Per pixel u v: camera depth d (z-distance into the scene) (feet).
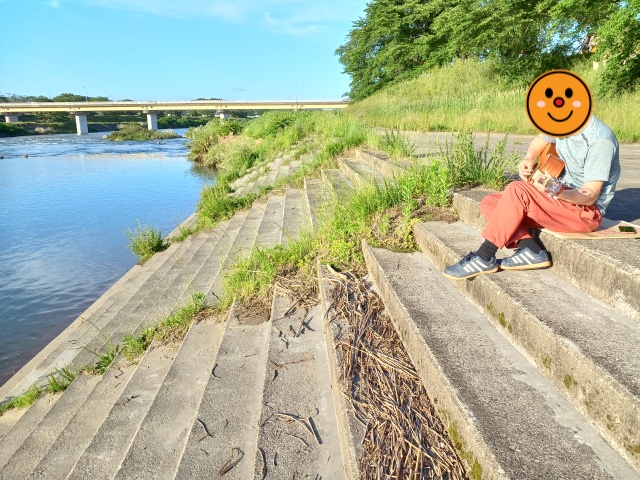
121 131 252.01
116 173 105.40
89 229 55.36
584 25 64.95
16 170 113.19
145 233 44.24
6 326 30.04
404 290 11.99
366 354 10.77
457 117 55.62
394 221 17.25
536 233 11.51
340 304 13.29
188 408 13.21
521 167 10.93
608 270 9.00
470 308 11.02
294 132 72.90
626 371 6.73
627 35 51.47
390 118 63.00
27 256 45.03
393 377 9.85
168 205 68.69
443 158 19.60
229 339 15.14
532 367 8.54
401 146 29.35
